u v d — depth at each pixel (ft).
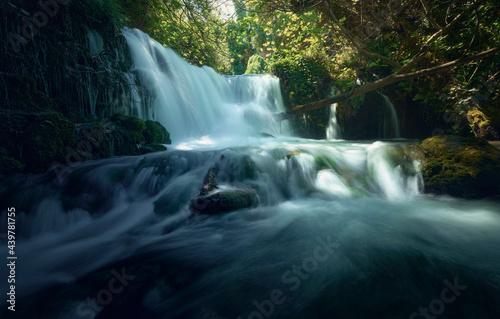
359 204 15.70
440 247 10.44
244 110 39.83
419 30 23.56
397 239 11.22
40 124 15.42
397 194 17.29
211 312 7.29
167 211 14.02
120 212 14.75
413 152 17.98
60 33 19.67
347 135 37.86
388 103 37.06
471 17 18.11
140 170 16.80
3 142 14.53
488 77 20.63
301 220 13.50
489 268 8.94
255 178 17.16
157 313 7.36
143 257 10.30
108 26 25.13
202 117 35.83
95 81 22.25
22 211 13.08
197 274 9.10
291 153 19.30
